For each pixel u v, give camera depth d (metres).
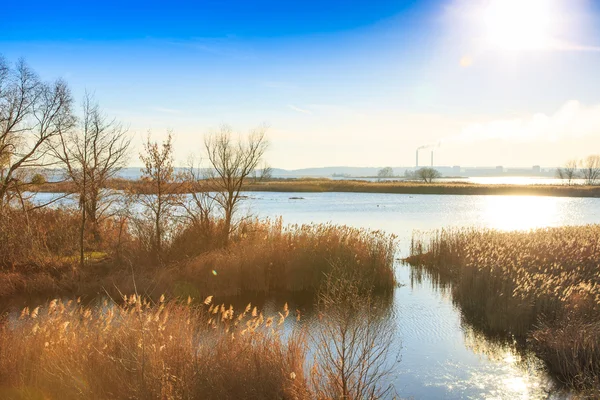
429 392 9.80
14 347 8.80
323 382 8.55
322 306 16.38
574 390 9.83
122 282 17.81
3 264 19.28
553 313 12.95
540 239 21.06
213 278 18.31
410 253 26.48
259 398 8.09
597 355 10.42
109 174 22.61
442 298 17.44
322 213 50.81
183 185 20.64
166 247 20.36
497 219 45.47
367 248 20.20
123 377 8.08
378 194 92.88
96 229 22.16
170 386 7.61
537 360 11.55
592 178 134.12
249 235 21.48
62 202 23.44
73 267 18.86
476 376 10.66
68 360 8.38
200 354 8.92
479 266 16.66
